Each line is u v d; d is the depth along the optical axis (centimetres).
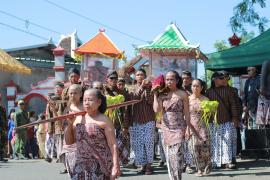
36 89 2562
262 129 1269
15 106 2602
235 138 1109
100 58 1497
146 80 1059
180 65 1359
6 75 2777
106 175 559
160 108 817
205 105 985
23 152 1777
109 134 555
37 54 3234
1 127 1556
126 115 1068
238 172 1041
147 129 1057
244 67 1339
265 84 532
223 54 1340
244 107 1347
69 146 724
